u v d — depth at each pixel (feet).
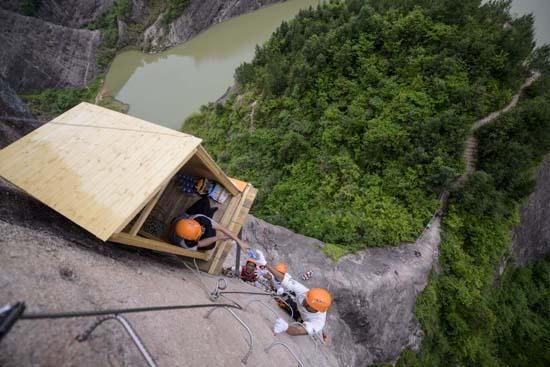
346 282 36.96
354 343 36.70
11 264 9.75
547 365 56.70
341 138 56.08
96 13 135.03
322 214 48.78
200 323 13.30
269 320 20.33
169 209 20.94
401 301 38.96
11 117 25.44
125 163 15.19
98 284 11.37
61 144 15.92
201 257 19.74
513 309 60.95
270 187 59.16
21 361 7.36
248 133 71.61
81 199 13.76
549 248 73.20
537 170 55.98
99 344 9.15
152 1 133.08
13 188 14.16
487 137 48.70
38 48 119.65
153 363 8.29
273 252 40.01
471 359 47.39
